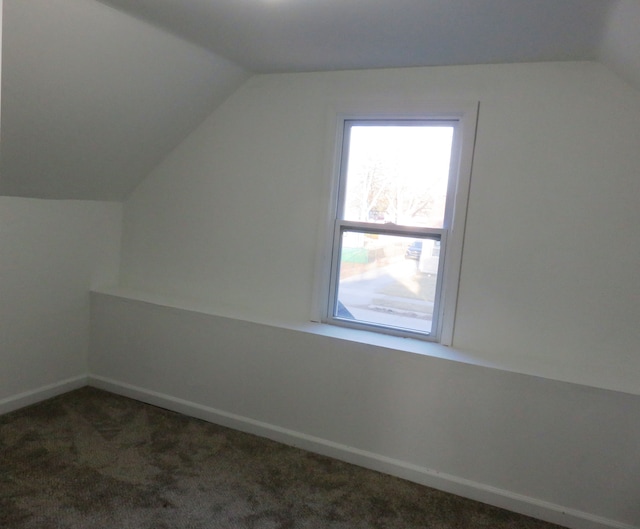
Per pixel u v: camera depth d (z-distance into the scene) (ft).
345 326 9.38
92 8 6.35
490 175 8.04
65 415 9.65
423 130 8.63
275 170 9.71
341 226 9.32
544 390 7.23
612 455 6.98
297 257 9.68
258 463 8.43
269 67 9.05
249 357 9.39
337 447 8.74
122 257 11.64
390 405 8.28
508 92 7.85
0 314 9.24
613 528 7.04
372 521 7.09
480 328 8.33
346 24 6.57
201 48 8.04
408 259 8.89
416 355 8.00
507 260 8.05
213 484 7.70
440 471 8.02
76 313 10.77
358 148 9.14
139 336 10.52
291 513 7.14
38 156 8.39
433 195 8.64
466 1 5.59
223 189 10.27
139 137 9.52
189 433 9.32
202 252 10.66
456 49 7.31
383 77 8.67
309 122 9.32
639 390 6.87
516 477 7.54
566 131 7.55
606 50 6.66
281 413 9.20
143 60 7.67
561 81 7.54
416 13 6.04
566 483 7.26
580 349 7.74
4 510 6.71
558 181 7.65
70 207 10.32
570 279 7.70
